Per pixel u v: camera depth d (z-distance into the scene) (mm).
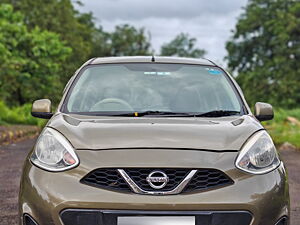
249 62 66188
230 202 3182
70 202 3182
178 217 3154
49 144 3508
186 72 4730
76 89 4449
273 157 3521
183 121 3867
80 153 3379
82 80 4574
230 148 3430
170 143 3422
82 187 3230
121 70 4699
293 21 58312
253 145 3488
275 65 59531
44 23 48656
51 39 32031
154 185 3209
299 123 26125
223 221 3188
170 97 4379
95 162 3305
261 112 4445
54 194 3229
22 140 15602
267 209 3262
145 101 4324
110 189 3221
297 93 57188
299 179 7602
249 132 3633
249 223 3227
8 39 28188
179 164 3266
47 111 4398
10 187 6695
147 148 3371
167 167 3254
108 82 4527
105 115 4098
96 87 4469
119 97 4355
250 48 66000
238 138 3539
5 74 28875
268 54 64312
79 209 3180
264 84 58562
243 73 63156
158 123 3756
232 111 4262
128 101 4320
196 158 3314
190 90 4465
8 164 9039
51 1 51000
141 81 4547
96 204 3160
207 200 3174
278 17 60156
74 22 55219
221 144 3455
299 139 14164
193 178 3260
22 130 18016
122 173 3244
